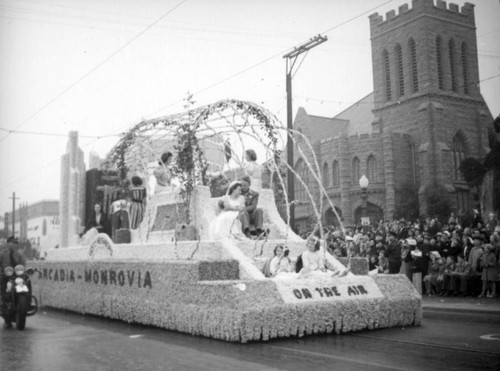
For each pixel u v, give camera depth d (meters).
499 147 29.39
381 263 20.42
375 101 64.25
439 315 13.30
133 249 13.62
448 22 59.00
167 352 8.17
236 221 12.32
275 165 13.95
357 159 61.00
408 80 60.12
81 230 22.39
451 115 57.38
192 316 9.73
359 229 32.78
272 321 8.95
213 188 15.38
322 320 9.49
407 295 10.85
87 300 13.82
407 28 60.12
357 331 10.00
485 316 12.98
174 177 13.12
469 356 7.51
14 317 12.15
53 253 18.39
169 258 12.31
